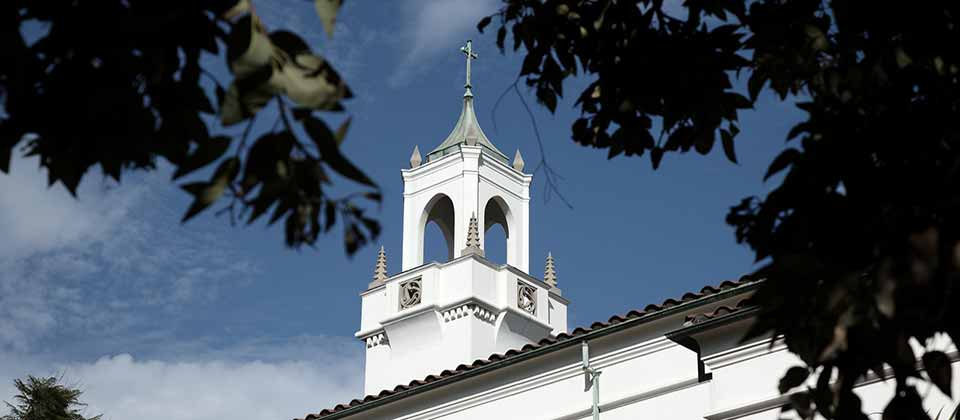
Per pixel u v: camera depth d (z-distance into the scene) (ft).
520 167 144.46
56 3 23.58
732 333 72.49
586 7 34.91
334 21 23.66
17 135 24.00
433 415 87.92
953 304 26.21
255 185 23.90
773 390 70.18
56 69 23.63
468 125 142.72
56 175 24.72
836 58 32.27
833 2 30.50
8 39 23.53
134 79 24.20
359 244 24.75
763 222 29.89
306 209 24.50
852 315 26.66
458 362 128.57
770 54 33.40
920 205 26.71
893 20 29.91
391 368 132.98
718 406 72.08
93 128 24.07
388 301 135.03
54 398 137.90
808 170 29.22
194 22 24.02
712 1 34.09
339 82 23.49
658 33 34.47
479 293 131.64
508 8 36.17
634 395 79.46
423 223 139.74
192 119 24.29
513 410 84.43
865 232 26.84
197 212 23.81
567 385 82.64
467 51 147.74
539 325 135.33
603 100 34.96
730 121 34.71
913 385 29.53
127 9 23.67
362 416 91.15
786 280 27.53
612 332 81.00
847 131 29.50
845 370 29.01
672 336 74.28
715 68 34.09
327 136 23.73
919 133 28.68
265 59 23.25
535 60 35.50
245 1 23.53
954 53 29.48
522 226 141.28
